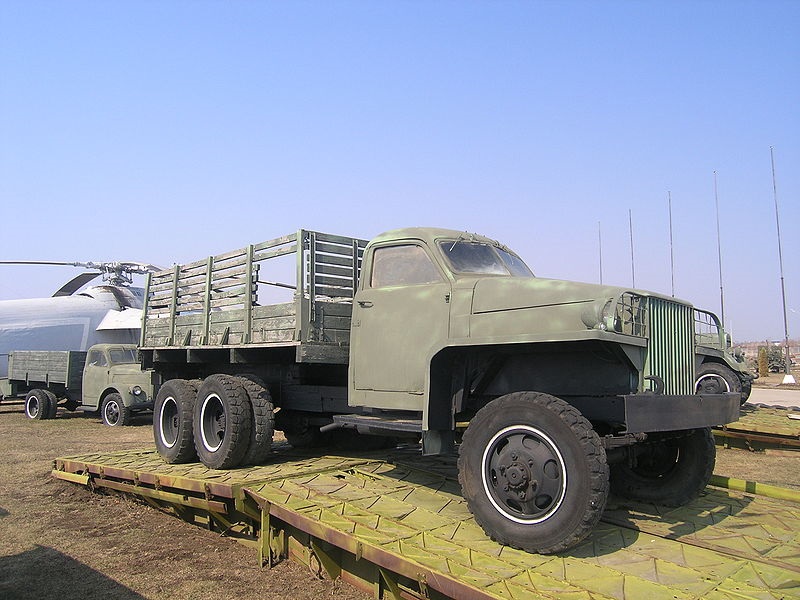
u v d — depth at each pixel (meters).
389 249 5.30
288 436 7.38
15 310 19.00
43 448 10.29
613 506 4.79
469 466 3.91
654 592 3.10
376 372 5.14
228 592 4.19
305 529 4.19
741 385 10.23
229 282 6.61
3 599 4.14
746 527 4.26
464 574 3.29
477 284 4.60
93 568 4.67
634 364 3.96
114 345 14.67
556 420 3.56
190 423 6.52
